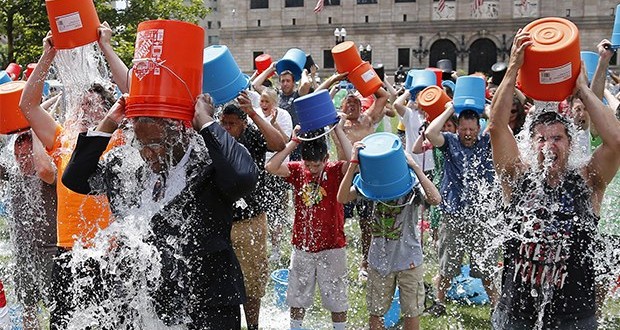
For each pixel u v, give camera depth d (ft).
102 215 11.12
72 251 10.97
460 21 184.96
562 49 9.16
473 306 18.25
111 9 83.25
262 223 14.92
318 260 14.80
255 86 21.02
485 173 16.42
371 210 14.96
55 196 13.98
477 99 17.04
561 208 9.60
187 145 9.10
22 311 14.38
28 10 77.20
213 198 9.22
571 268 9.59
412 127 22.36
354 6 191.42
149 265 9.29
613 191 16.01
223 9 200.85
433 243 21.68
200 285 9.25
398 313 16.70
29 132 13.55
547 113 9.92
